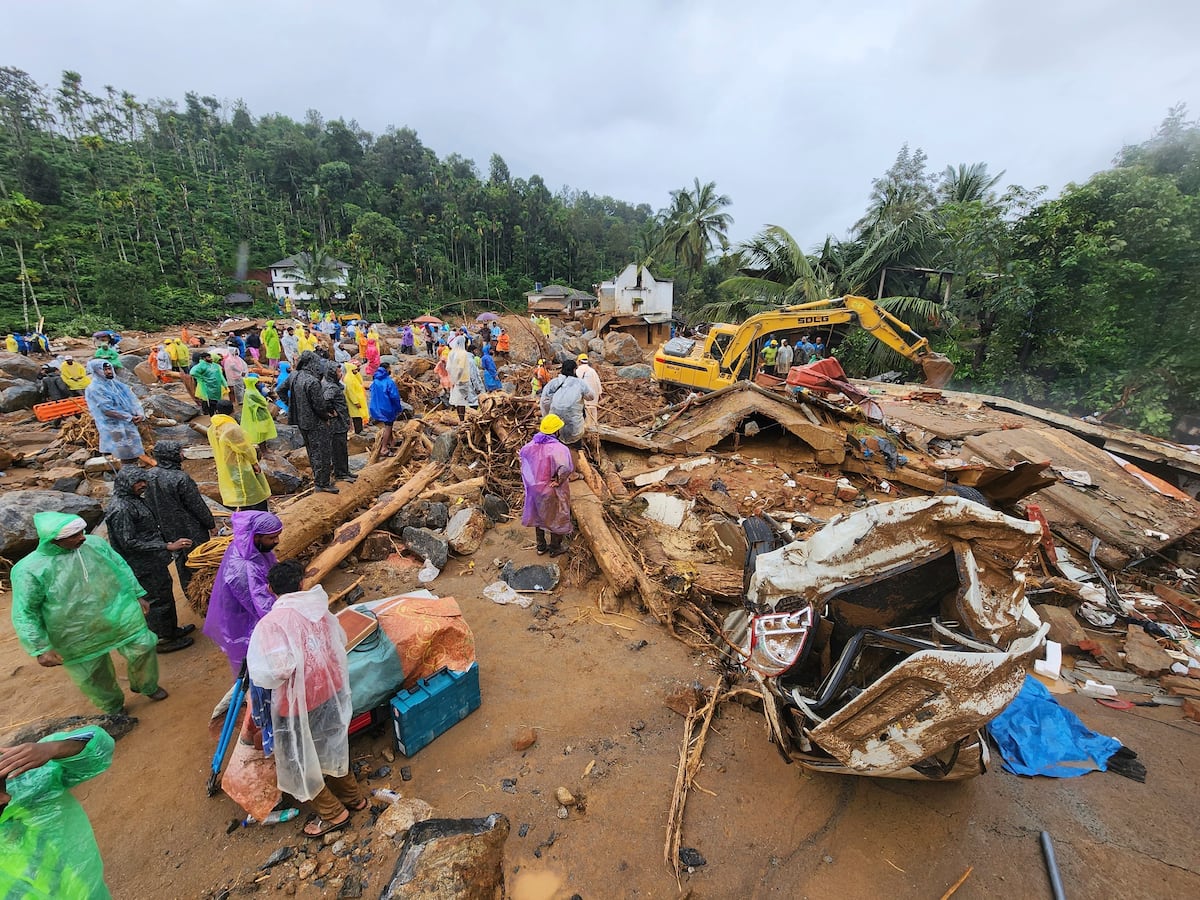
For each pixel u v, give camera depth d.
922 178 33.06
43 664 3.64
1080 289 11.99
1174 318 10.87
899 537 3.13
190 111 101.12
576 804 3.43
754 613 3.67
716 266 46.25
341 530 6.40
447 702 3.93
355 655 3.67
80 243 51.28
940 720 2.69
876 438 8.87
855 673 3.42
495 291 73.56
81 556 3.66
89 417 10.95
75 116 85.56
